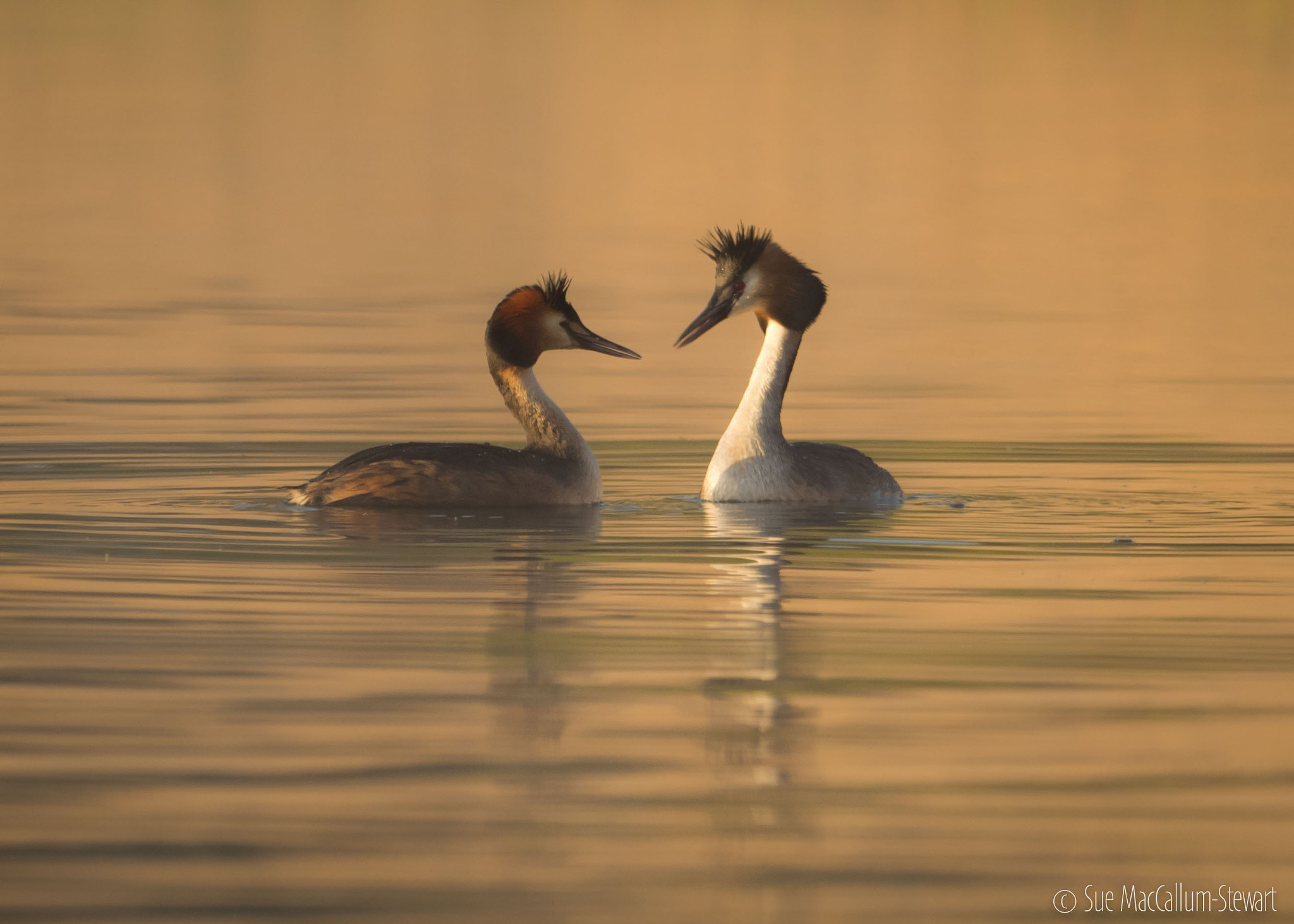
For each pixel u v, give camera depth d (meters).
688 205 47.53
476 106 70.88
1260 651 11.68
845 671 11.23
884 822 8.78
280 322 30.81
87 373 25.42
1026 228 43.88
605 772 9.40
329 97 73.44
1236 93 70.62
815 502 17.22
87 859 8.32
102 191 50.50
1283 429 21.77
